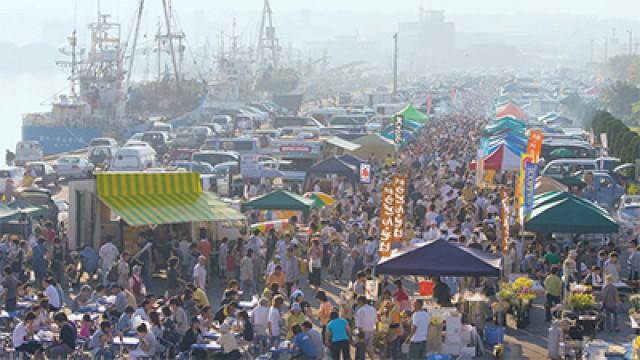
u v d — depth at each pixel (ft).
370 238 127.24
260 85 577.84
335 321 87.51
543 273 123.44
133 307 97.04
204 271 112.78
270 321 91.15
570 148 252.42
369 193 178.91
